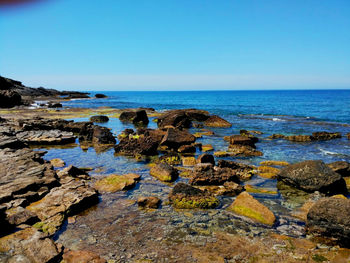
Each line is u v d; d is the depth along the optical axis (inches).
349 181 534.9
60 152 828.6
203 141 1019.9
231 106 3329.2
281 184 539.5
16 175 493.0
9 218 331.6
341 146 930.7
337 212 324.2
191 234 336.8
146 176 581.6
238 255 291.9
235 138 882.1
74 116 1851.6
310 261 282.0
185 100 5260.8
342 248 309.1
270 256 290.8
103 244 312.8
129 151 813.2
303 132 1245.1
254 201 408.2
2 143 745.6
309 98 5856.3
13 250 268.8
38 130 1171.9
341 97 6299.2
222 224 364.2
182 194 441.4
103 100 4517.7
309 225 343.9
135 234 336.5
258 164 697.6
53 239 322.7
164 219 378.3
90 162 708.0
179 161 703.1
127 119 1724.9
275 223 370.3
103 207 417.7
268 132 1250.6
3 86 3366.1
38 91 4328.3
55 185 482.3
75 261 268.5
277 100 5083.7
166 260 281.6
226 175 536.4
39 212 376.5
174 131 924.0
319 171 496.7
